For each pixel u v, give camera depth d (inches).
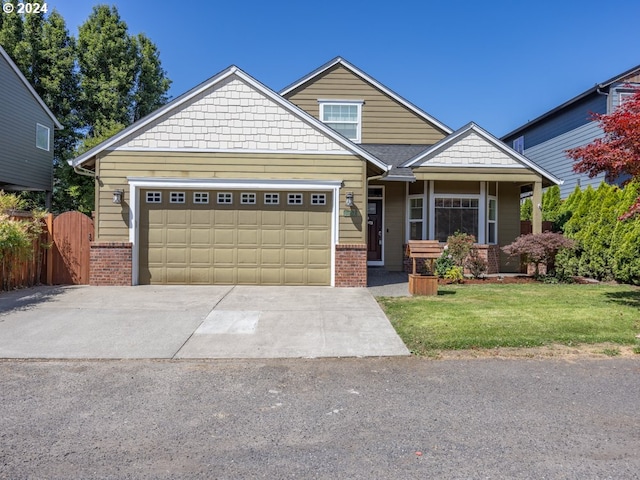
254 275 410.6
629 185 428.5
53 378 185.3
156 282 407.2
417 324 266.2
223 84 406.6
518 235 559.8
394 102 592.4
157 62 1243.8
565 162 798.5
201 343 234.8
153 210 406.9
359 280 406.3
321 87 590.6
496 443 130.7
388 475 114.0
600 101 703.1
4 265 364.8
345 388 175.2
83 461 120.5
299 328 263.4
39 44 1016.9
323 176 409.1
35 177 786.8
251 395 168.1
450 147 496.7
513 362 204.1
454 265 473.4
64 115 1040.2
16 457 122.3
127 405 158.1
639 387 173.9
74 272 410.0
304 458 122.6
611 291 383.2
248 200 410.9
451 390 171.9
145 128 402.3
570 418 147.0
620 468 117.0
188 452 125.8
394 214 546.6
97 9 1101.7
